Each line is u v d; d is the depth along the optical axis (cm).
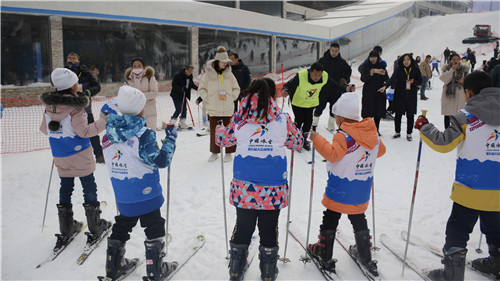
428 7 4712
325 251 310
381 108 720
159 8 1652
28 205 454
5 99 1204
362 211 303
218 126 304
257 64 2270
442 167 598
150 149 274
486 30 3169
